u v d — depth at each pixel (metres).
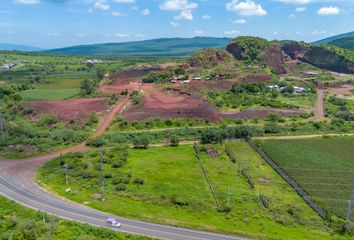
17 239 64.50
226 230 70.56
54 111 166.12
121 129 146.88
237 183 94.56
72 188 92.50
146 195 86.88
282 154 117.56
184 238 67.38
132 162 111.31
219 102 180.62
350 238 69.00
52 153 123.06
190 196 86.25
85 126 149.12
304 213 78.88
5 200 84.75
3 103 190.38
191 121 155.25
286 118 164.50
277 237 68.31
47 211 78.69
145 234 68.69
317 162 110.19
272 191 89.88
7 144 128.50
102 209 79.81
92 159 114.62
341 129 148.25
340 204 82.62
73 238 66.69
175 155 118.31
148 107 167.88
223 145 128.62
